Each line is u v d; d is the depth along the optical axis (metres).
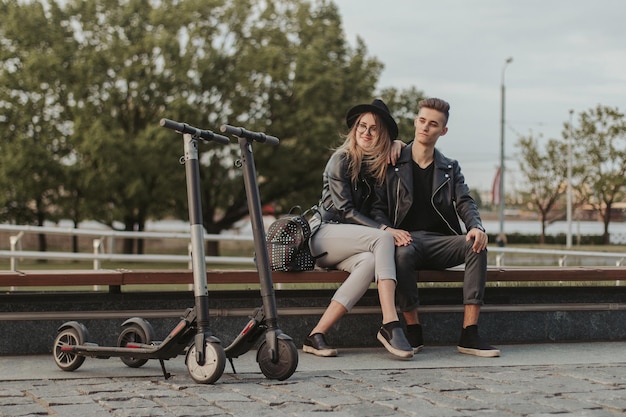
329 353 5.40
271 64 35.59
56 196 35.75
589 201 53.69
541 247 48.50
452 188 5.82
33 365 5.05
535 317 6.20
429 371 4.76
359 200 5.86
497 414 3.51
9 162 33.94
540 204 54.44
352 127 5.91
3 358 5.30
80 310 5.57
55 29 36.31
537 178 52.88
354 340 5.91
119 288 5.71
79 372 4.82
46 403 3.78
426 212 5.85
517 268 6.23
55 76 34.69
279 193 38.50
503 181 46.09
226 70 36.41
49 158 34.22
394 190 5.79
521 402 3.76
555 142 52.62
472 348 5.52
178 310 5.71
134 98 34.72
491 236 60.25
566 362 5.20
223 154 36.38
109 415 3.52
